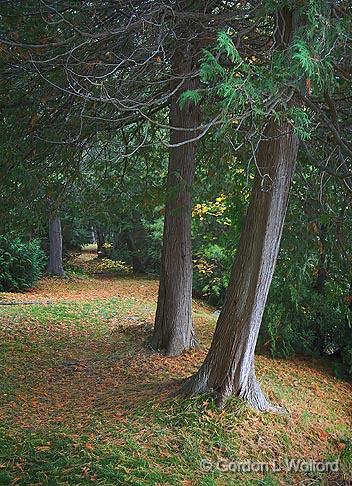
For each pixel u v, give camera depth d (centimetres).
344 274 627
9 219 675
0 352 750
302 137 375
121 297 1366
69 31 482
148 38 469
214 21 469
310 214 591
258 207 488
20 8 483
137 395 563
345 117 536
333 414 590
